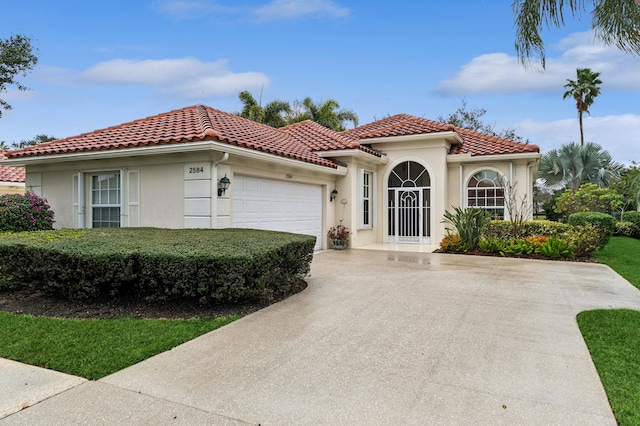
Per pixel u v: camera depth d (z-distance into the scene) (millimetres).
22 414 3209
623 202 22531
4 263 6672
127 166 10742
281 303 6570
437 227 16047
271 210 11828
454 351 4535
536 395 3520
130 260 5891
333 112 30047
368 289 7648
